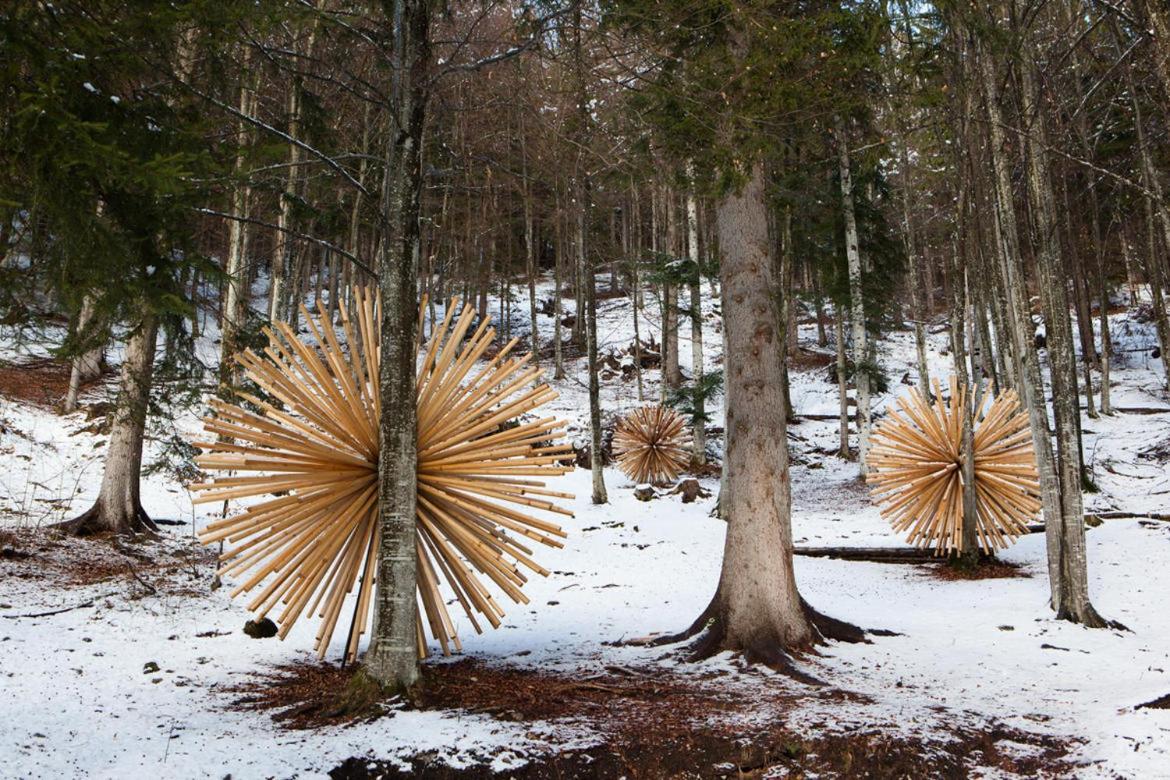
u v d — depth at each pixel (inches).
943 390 941.8
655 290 879.7
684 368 1049.5
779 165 568.7
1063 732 177.5
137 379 328.8
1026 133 284.4
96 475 508.4
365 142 505.4
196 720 177.2
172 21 190.1
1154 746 163.2
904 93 313.7
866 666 232.7
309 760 149.7
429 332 1010.7
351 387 201.2
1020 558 430.9
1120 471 650.8
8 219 183.0
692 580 398.6
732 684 214.4
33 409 601.0
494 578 208.1
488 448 206.5
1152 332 1032.8
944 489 420.5
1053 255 310.7
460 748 157.2
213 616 295.4
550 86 268.5
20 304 218.2
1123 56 260.5
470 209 888.3
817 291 828.6
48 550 360.2
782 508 258.1
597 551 472.7
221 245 501.7
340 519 199.8
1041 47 350.6
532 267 1003.9
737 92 229.3
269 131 207.0
